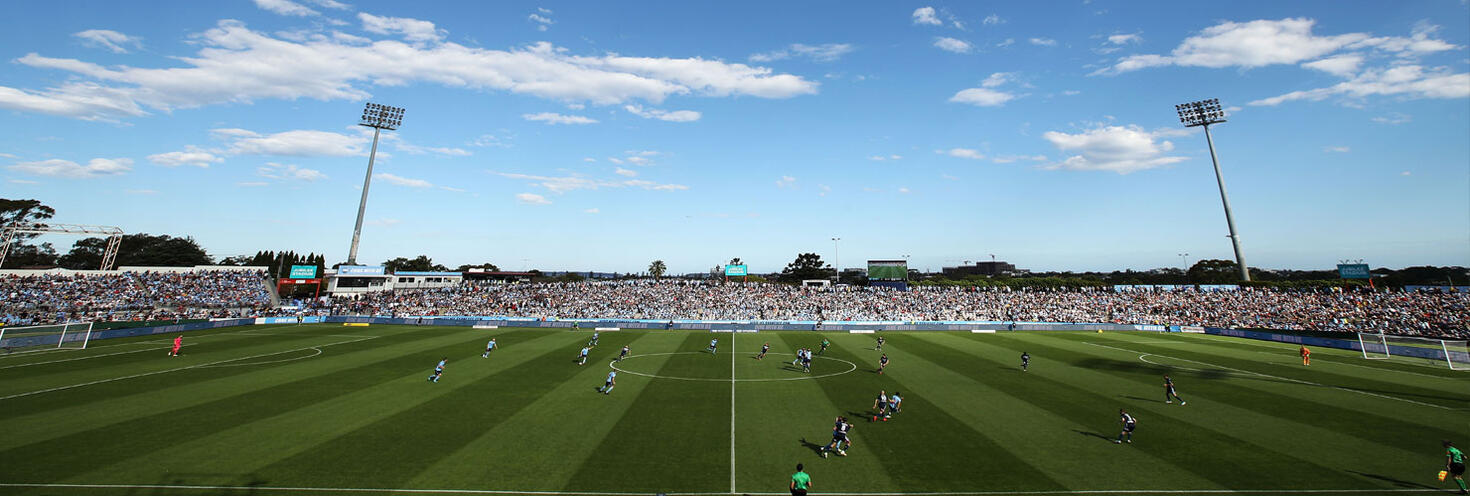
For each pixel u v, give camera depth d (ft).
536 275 472.85
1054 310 286.66
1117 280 501.15
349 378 113.50
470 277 477.36
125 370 120.47
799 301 306.14
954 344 189.47
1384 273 406.62
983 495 56.18
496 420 81.71
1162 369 134.41
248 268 292.81
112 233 256.73
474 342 180.24
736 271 358.43
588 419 83.20
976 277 510.58
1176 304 279.69
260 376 114.83
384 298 293.23
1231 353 166.61
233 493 54.08
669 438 74.43
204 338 184.14
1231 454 68.23
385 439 71.77
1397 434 76.84
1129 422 73.15
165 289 251.80
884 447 71.20
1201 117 332.19
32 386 102.32
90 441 69.21
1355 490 57.26
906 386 112.16
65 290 227.81
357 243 331.77
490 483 57.82
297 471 60.08
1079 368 135.95
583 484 58.08
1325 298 259.80
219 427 76.23
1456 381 118.11
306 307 273.95
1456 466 55.62
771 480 60.03
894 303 302.86
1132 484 58.80
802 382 116.16
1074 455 68.08
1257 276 570.46
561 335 207.00
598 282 345.31
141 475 58.18
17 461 61.46
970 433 77.66
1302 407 93.40
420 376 116.47
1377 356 160.45
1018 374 126.72
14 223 231.50
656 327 246.06
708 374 124.77
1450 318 203.51
